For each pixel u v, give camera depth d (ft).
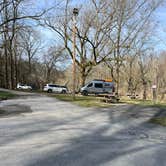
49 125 40.65
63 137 32.04
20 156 23.56
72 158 23.26
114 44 144.77
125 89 255.09
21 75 294.46
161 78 242.37
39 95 118.01
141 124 45.73
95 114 56.29
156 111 64.44
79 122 44.78
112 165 21.59
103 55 150.30
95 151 25.80
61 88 186.80
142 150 26.94
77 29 144.97
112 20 142.20
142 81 244.22
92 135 34.04
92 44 146.20
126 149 27.09
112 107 72.23
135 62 231.91
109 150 26.40
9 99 91.81
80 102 84.58
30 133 34.06
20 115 51.80
